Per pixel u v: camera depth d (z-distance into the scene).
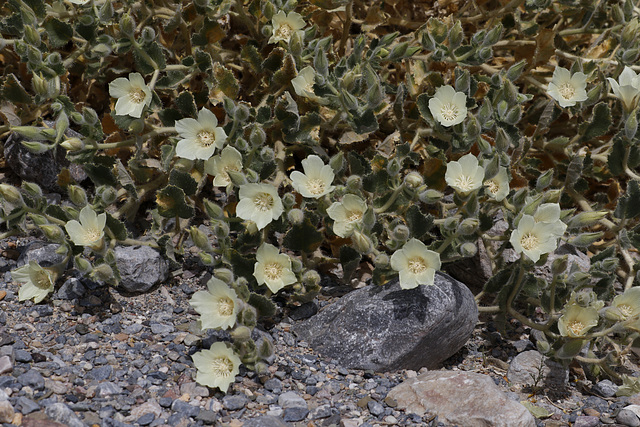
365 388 1.67
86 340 1.68
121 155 1.84
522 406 1.63
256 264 1.68
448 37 1.80
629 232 1.78
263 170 1.75
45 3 1.82
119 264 1.74
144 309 1.74
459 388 1.65
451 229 1.71
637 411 1.67
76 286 1.74
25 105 1.84
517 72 1.78
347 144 1.85
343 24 1.93
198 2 1.78
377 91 1.71
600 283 1.77
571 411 1.68
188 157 1.70
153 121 1.83
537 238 1.69
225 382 1.64
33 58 1.74
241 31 1.96
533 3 1.87
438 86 1.83
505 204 1.72
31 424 1.56
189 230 1.78
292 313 1.76
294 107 1.76
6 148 1.85
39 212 1.74
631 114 1.76
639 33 1.85
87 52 1.79
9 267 1.77
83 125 1.74
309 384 1.67
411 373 1.70
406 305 1.70
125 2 1.80
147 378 1.65
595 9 1.90
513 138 1.77
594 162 1.88
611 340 1.72
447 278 1.73
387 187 1.76
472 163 1.70
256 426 1.59
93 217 1.69
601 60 1.89
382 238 1.79
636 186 1.78
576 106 1.83
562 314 1.72
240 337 1.64
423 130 1.80
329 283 1.81
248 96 1.87
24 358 1.64
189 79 1.80
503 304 1.75
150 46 1.76
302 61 1.79
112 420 1.59
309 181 1.70
